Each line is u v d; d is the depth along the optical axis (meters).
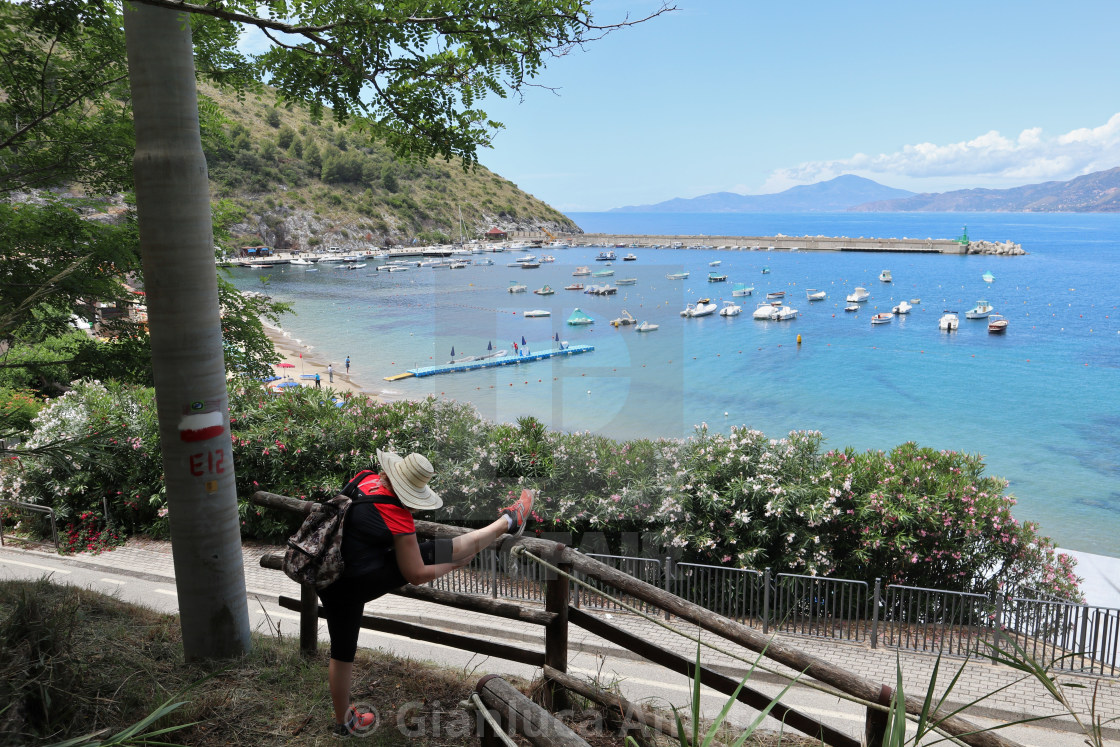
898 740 1.75
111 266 7.91
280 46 4.42
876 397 50.41
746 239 198.12
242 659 4.16
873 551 9.17
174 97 3.81
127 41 3.79
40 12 4.71
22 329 6.70
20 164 7.29
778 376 57.81
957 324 82.69
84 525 11.05
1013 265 158.62
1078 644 8.79
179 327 3.94
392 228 179.38
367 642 7.43
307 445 10.52
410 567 2.75
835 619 8.88
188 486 4.04
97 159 7.51
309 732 3.30
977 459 9.98
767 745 3.66
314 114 4.84
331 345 61.94
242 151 172.12
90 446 4.27
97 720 3.14
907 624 8.64
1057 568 9.98
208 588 4.11
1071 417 45.03
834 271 145.25
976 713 6.84
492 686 2.12
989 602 8.55
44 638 3.52
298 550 2.84
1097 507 28.06
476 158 4.84
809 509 8.73
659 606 2.87
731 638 2.75
